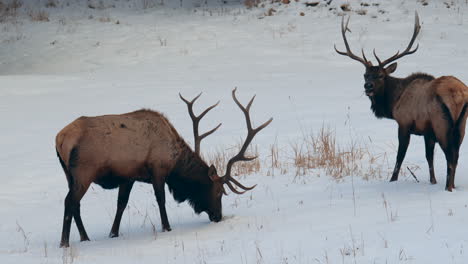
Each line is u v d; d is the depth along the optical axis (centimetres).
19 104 7112
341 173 4109
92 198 4062
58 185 4288
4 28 11400
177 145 3244
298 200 3600
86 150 2991
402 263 2308
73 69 9500
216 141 5122
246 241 2839
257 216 3334
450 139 3397
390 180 3797
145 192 4138
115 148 3052
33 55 10212
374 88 3772
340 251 2514
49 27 11375
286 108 6331
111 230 3225
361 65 8856
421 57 8956
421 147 4631
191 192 3322
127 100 7100
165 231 3216
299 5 11569
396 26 10456
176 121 5950
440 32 10100
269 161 4541
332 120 5634
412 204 3177
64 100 7250
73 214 3108
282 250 2619
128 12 12169
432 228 2684
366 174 3956
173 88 7769
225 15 11612
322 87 7481
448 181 3403
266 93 7256
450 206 3055
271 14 11400
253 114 6138
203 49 10019
